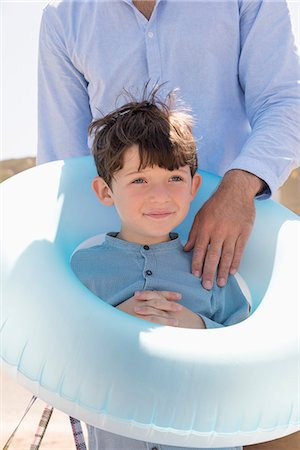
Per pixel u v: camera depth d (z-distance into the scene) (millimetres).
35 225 1882
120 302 1877
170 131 1844
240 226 1896
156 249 1936
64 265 1772
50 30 2221
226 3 2082
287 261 1898
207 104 2119
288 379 1566
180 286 1889
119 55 2135
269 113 2037
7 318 1622
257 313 1749
